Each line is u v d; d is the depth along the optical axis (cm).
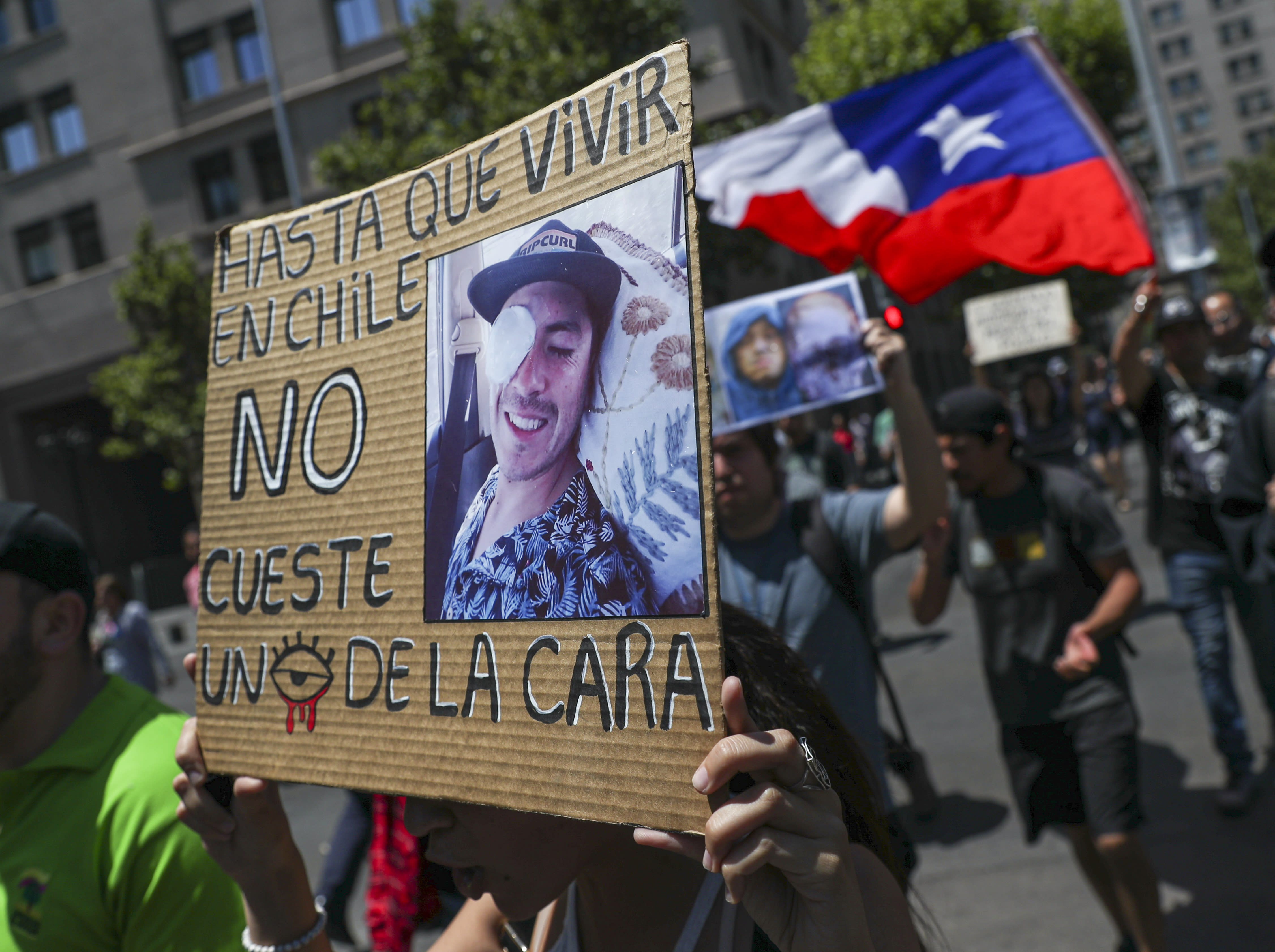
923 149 342
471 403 91
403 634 93
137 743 151
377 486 98
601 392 82
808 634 239
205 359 2206
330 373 104
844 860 77
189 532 1212
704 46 2098
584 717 80
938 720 568
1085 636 282
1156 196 736
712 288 1653
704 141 1964
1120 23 2033
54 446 2303
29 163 2558
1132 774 283
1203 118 9388
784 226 361
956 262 332
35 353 2558
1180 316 404
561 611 82
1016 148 327
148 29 2416
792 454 554
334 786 97
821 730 111
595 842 96
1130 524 1117
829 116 360
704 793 73
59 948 143
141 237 2183
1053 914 344
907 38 1942
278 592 105
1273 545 325
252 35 2367
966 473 301
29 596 152
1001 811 436
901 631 812
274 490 107
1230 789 398
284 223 110
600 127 84
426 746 90
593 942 108
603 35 1603
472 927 127
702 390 76
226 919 142
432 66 1648
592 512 81
